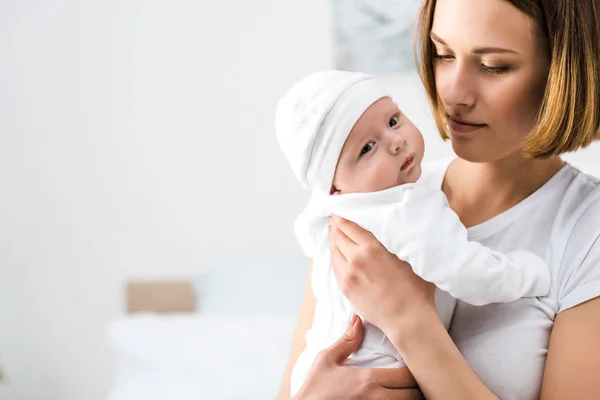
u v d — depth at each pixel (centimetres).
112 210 294
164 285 288
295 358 132
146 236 291
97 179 294
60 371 306
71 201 297
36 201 300
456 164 127
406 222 106
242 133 277
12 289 306
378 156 112
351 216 112
